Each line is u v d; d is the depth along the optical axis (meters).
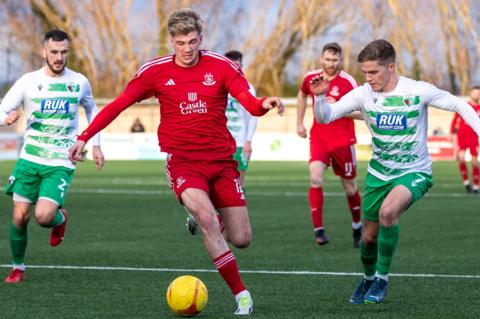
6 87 85.12
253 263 16.34
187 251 18.03
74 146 11.74
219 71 11.84
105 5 83.44
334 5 82.75
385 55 12.06
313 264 16.23
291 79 85.81
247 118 23.38
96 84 84.50
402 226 22.73
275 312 11.64
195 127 11.81
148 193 34.41
